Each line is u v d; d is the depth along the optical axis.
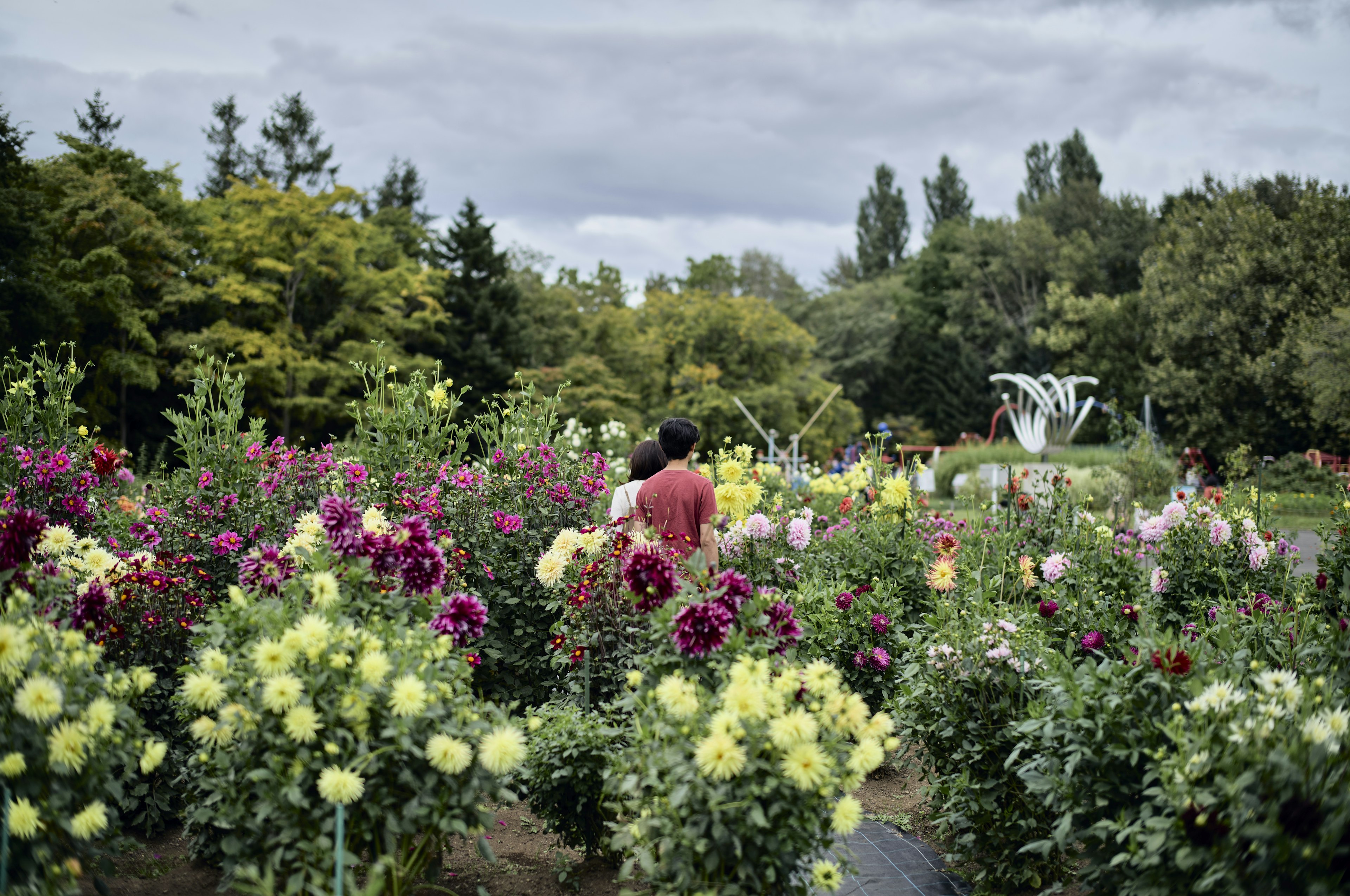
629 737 3.00
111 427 24.45
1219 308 28.61
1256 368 26.86
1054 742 2.89
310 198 26.66
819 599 4.75
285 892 2.61
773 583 4.75
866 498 6.92
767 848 2.45
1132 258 42.56
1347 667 3.26
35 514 2.99
